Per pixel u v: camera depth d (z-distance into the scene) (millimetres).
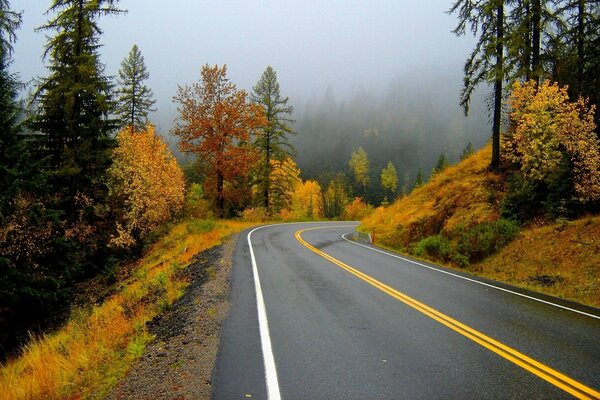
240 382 4789
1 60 13742
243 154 30469
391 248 22188
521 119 17078
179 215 28734
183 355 5695
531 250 15031
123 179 21484
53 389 5203
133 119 33156
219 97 29969
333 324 7125
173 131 29453
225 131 29906
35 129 18141
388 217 28219
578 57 19172
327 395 4488
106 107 18922
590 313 8445
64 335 9688
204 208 31422
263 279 11086
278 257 15328
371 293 9633
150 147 23859
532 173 17297
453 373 5141
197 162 30594
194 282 11055
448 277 12414
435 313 7984
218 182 31547
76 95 18125
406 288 10375
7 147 14016
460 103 21359
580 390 4711
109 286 17125
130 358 5785
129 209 22531
